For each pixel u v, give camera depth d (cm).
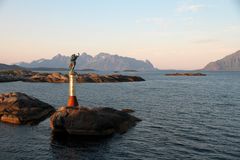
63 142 2620
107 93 7656
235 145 2597
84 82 12700
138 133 2975
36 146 2514
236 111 4594
